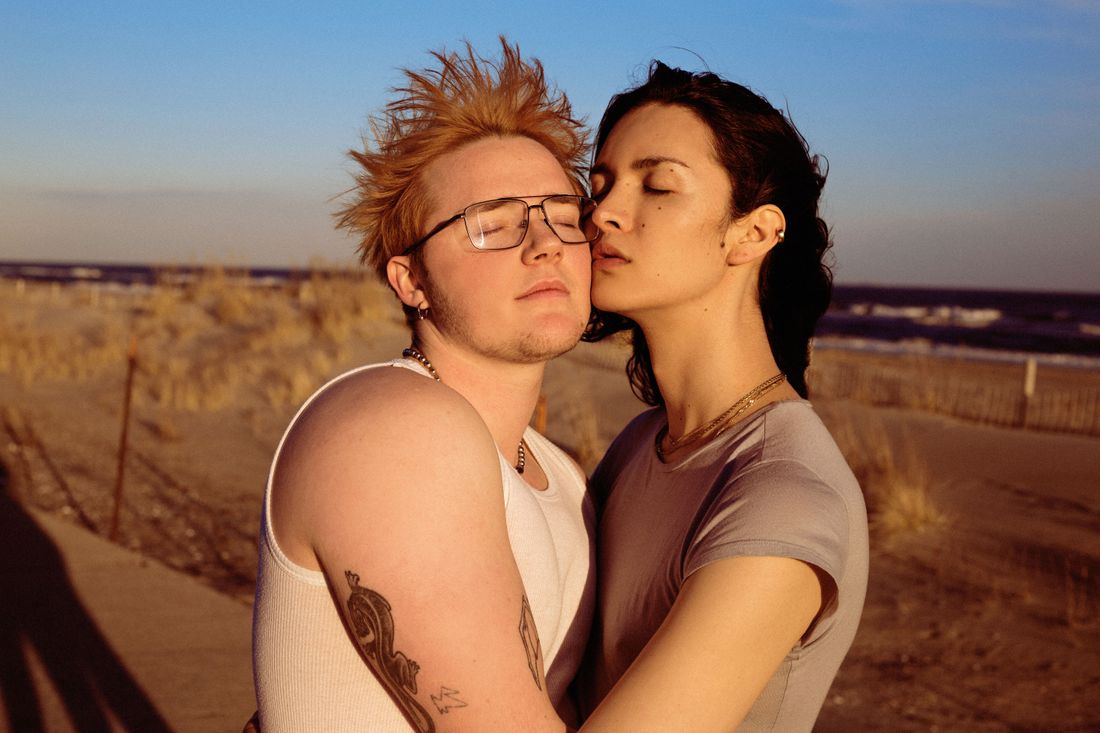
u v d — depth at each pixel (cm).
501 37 183
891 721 480
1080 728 470
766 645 137
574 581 172
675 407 184
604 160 185
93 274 11125
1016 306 10331
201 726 373
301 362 1639
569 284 171
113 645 452
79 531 664
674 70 187
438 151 172
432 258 168
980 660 567
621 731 128
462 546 129
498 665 128
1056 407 1728
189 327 2003
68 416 1316
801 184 182
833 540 140
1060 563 748
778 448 154
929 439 1189
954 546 789
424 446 131
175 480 976
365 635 130
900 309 8469
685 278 174
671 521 165
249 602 590
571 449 1102
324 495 132
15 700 388
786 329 190
